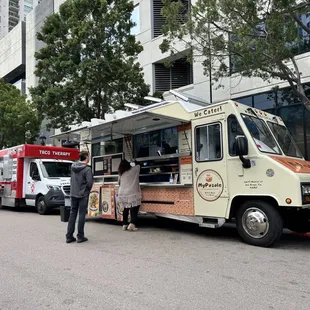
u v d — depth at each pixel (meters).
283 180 6.10
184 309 3.54
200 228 8.74
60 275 4.73
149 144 8.95
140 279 4.53
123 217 8.47
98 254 5.91
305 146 12.10
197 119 7.62
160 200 8.30
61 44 14.58
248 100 13.84
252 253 5.96
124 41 14.60
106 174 10.15
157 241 7.05
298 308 3.56
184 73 18.14
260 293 3.99
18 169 13.87
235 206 7.02
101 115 15.16
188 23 9.41
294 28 8.01
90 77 13.50
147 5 18.64
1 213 13.33
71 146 15.34
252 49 8.75
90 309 3.57
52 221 10.39
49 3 28.41
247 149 6.46
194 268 5.03
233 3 8.21
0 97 21.66
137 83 15.20
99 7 13.70
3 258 5.71
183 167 7.84
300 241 7.07
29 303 3.76
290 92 12.60
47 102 14.22
